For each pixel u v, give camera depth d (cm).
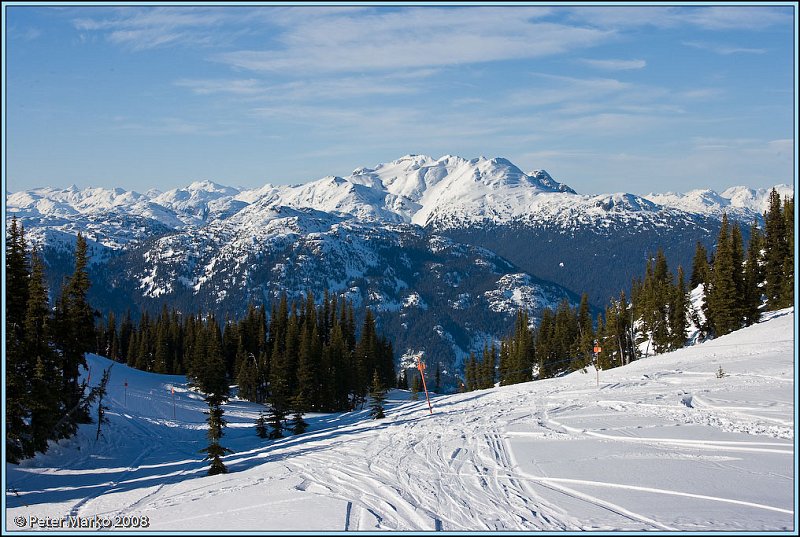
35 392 3459
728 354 5709
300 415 5509
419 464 2781
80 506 2612
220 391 8119
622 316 9112
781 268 8112
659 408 3681
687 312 8494
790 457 2445
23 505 2750
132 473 3597
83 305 4381
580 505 1989
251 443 5125
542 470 2469
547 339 11019
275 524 2023
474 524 1881
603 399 4259
